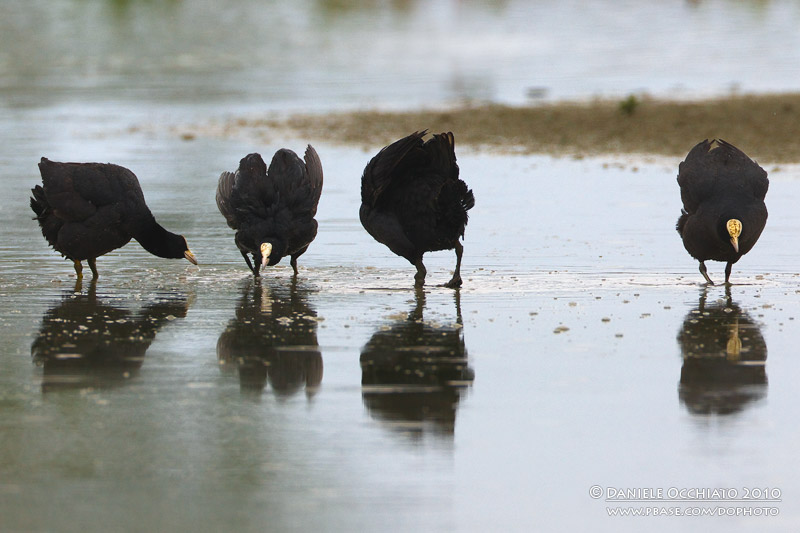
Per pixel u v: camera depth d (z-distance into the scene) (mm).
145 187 24359
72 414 9812
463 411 9797
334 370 11062
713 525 7820
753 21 72000
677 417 9594
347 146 30891
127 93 44125
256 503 7992
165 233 15711
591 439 9133
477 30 70750
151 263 16969
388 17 76625
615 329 12586
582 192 23328
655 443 9031
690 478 8398
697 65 52781
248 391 10438
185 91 44812
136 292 14930
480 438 9164
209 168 27281
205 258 17266
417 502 8016
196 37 64312
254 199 15414
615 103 38531
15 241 18500
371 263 16859
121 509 7930
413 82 47594
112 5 75500
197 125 35625
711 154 15523
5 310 13766
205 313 13633
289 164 15820
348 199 22609
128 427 9484
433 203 14453
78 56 56562
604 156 28797
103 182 15148
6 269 16406
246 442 9125
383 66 54344
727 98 38562
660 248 17656
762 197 15117
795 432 9219
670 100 38844
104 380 10789
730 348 11727
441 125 34562
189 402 10117
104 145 31469
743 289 14820
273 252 15086
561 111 36406
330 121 35750
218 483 8328
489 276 15727
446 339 12195
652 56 57031
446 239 14773
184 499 8078
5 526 7648
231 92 44469
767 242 17953
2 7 73312
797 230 18844
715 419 9531
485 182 24859
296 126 34938
